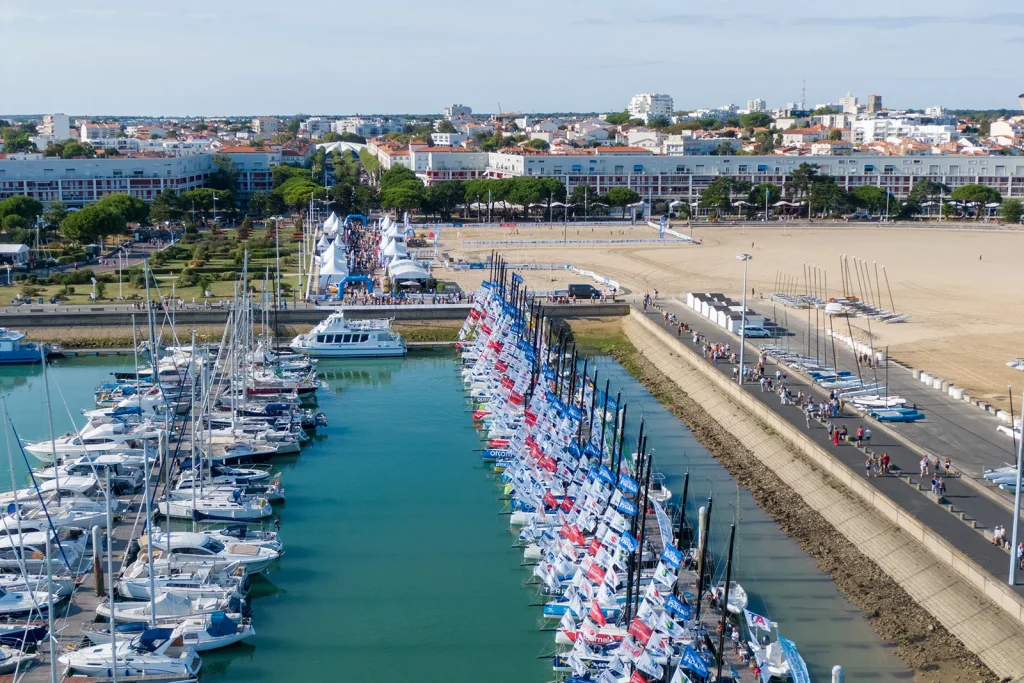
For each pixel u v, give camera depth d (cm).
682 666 9569
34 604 11812
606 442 16900
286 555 14125
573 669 10925
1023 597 10900
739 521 14600
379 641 11981
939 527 12900
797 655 10538
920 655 11050
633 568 11206
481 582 13375
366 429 19562
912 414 17938
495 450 17638
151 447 17562
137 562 13000
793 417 17788
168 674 10962
